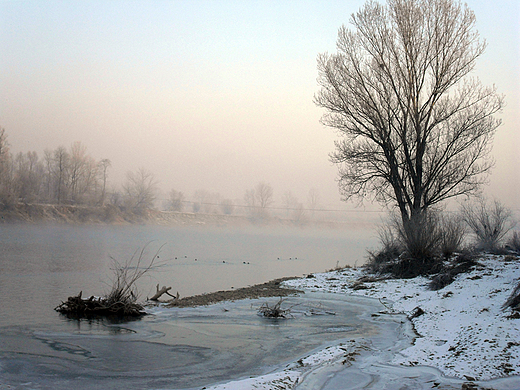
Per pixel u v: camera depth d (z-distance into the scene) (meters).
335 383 7.05
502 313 10.67
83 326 11.81
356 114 26.23
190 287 21.95
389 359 8.48
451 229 21.16
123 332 11.14
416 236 20.70
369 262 24.34
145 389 7.17
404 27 24.95
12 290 19.36
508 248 23.48
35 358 8.80
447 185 24.91
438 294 15.02
